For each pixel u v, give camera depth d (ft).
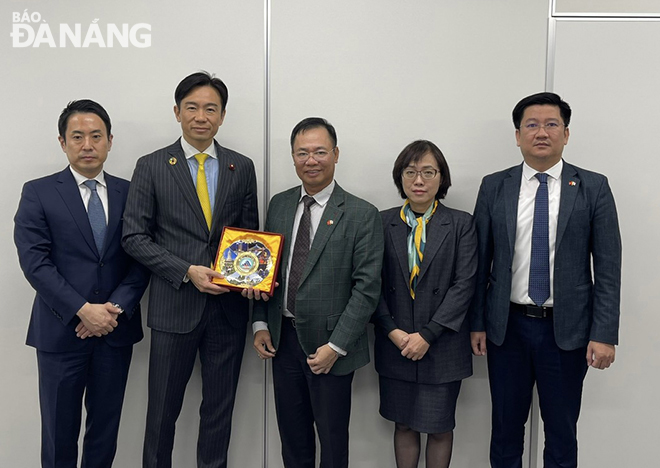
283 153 6.84
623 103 6.72
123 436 7.04
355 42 6.75
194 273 5.67
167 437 6.07
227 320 6.12
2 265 6.89
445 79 6.76
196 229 5.86
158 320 5.88
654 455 6.99
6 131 6.81
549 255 5.71
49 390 5.78
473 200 6.86
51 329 5.72
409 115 6.80
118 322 5.95
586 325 5.75
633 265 6.84
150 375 6.04
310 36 6.75
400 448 6.45
